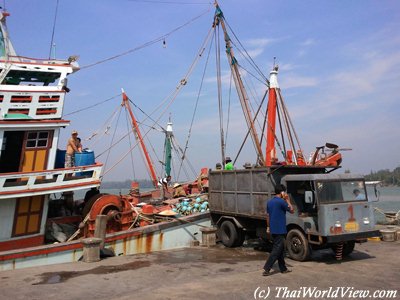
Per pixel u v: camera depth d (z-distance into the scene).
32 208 13.23
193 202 17.84
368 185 11.49
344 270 9.64
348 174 11.36
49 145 13.47
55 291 8.16
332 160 15.66
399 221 20.42
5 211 12.59
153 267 10.78
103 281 9.04
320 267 10.09
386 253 12.25
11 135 13.51
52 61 14.41
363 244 14.30
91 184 14.02
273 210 9.39
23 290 8.30
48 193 12.98
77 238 13.90
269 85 18.64
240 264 11.05
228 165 17.80
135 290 8.17
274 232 9.26
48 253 12.19
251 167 14.97
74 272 10.17
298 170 13.11
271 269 9.95
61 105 13.83
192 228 15.82
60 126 13.57
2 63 13.42
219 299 7.22
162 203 19.64
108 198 14.37
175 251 14.04
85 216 14.63
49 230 13.91
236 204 14.48
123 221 14.66
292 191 11.80
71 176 13.83
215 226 16.16
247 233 14.99
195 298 7.29
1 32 13.70
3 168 13.77
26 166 12.97
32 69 13.87
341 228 10.61
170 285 8.53
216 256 12.68
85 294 7.89
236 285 8.24
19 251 11.59
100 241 12.10
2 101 12.59
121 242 13.82
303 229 10.96
